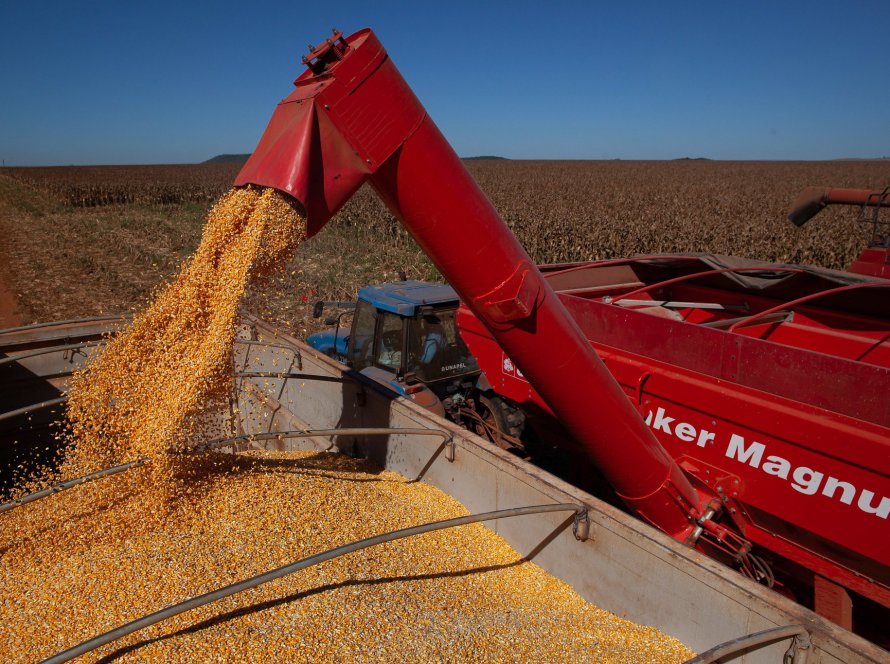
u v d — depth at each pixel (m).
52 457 6.20
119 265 19.11
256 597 2.84
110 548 3.16
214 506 3.57
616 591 3.03
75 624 2.62
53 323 6.10
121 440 3.45
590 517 3.12
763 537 3.73
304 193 2.41
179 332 3.43
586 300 4.68
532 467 3.58
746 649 2.34
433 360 6.27
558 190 46.50
